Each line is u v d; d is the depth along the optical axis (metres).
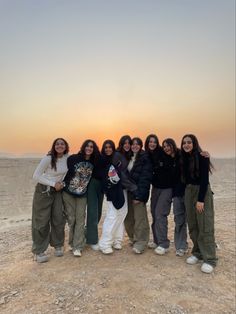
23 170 25.31
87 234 6.08
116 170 5.78
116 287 4.74
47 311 4.21
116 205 5.80
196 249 5.79
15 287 4.83
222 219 10.41
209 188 5.48
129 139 5.91
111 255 5.86
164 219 6.00
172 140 5.76
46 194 5.55
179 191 5.79
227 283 5.13
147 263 5.59
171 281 5.02
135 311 4.23
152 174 5.95
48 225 5.73
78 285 4.78
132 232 6.41
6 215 16.31
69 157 5.75
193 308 4.39
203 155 5.39
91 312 4.19
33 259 5.84
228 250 6.71
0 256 6.36
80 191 5.79
